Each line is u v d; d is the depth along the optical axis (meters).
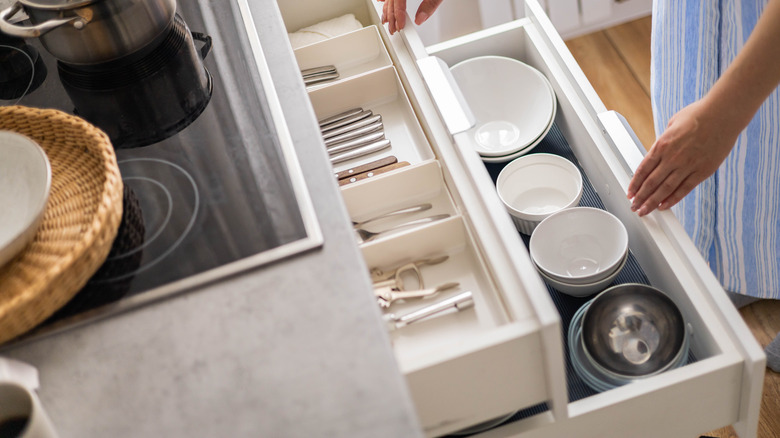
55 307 0.69
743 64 0.90
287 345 0.65
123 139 0.89
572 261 1.05
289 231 0.74
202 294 0.70
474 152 0.91
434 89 0.99
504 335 0.73
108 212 0.71
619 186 1.03
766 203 1.21
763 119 1.10
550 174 1.16
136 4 0.92
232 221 0.77
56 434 0.59
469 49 1.30
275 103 0.88
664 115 1.28
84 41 0.92
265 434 0.60
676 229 0.93
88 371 0.66
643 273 1.03
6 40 1.07
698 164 0.96
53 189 0.79
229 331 0.67
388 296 0.89
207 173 0.84
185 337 0.67
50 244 0.72
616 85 2.12
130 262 0.75
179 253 0.75
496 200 0.84
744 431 0.88
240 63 0.96
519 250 0.79
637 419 0.85
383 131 1.13
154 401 0.63
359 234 0.98
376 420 0.59
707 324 0.86
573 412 0.82
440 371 0.74
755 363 0.80
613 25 2.29
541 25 1.23
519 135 1.26
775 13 0.86
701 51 1.12
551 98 1.20
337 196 0.77
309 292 0.69
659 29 1.21
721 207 1.25
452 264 0.93
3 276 0.70
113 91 0.97
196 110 0.92
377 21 1.25
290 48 0.97
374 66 1.23
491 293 0.88
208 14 1.06
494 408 0.81
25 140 0.77
